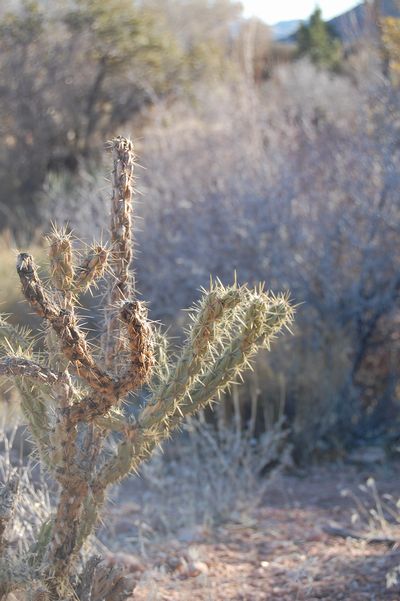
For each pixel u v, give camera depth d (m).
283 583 4.40
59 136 20.56
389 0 10.87
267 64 27.12
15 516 3.78
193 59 22.28
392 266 8.14
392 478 6.68
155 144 10.15
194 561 4.70
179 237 8.69
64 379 2.82
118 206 3.02
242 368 2.99
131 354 2.62
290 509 5.84
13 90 20.34
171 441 6.78
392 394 8.01
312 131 9.16
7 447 4.38
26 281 2.51
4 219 16.41
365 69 10.05
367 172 8.29
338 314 8.08
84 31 21.11
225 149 9.57
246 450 6.55
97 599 3.12
